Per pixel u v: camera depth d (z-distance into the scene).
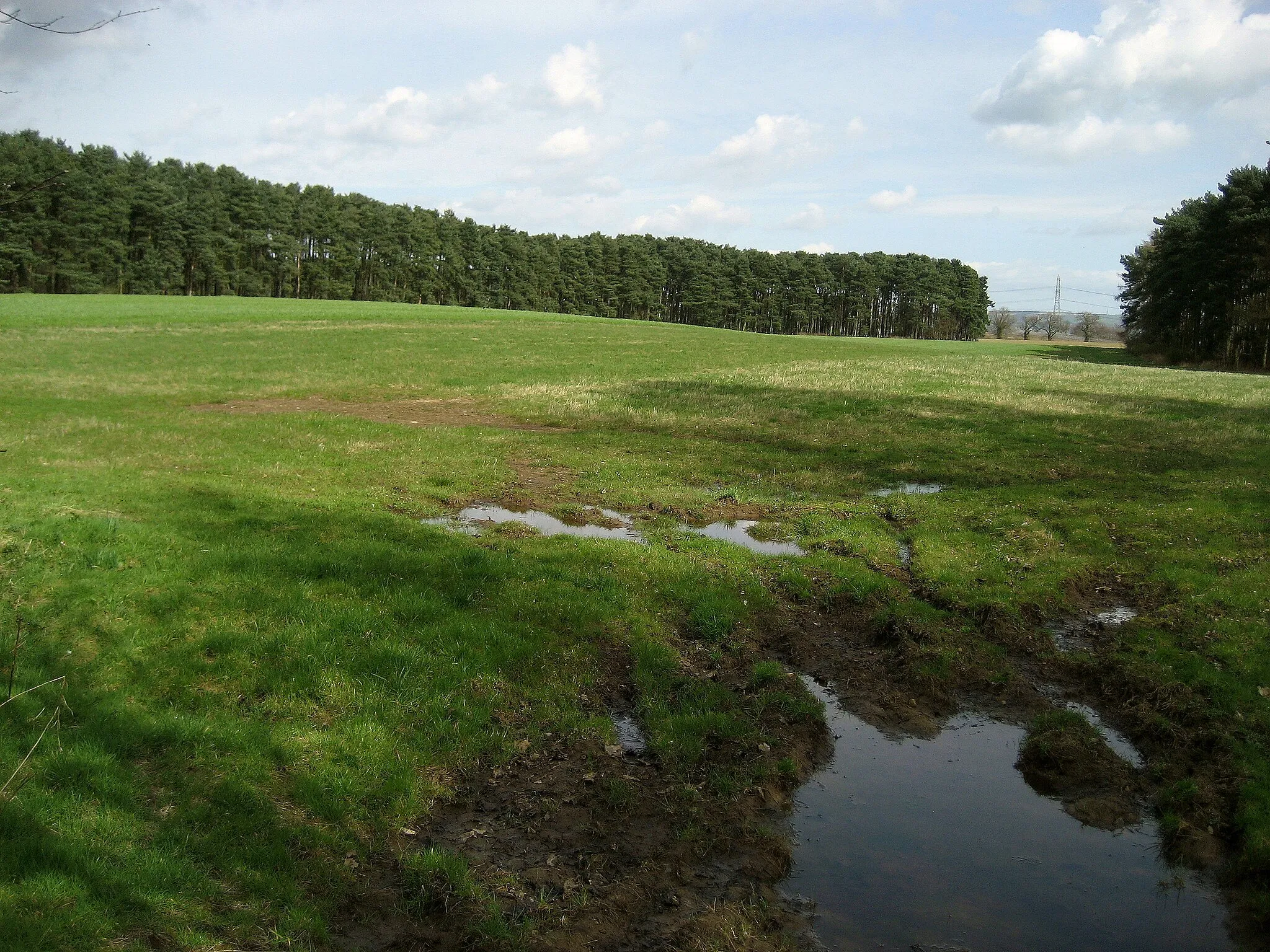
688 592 10.41
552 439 21.25
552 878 5.64
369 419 23.91
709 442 21.16
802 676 8.86
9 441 17.66
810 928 5.36
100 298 69.69
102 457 16.50
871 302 153.12
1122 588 11.26
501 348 46.69
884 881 5.84
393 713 7.29
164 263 92.25
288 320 58.75
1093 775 7.07
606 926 5.24
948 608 10.41
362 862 5.69
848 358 48.88
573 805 6.48
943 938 5.31
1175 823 6.34
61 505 11.94
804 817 6.56
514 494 15.62
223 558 10.16
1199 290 69.69
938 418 25.03
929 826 6.48
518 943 5.03
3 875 4.86
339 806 6.09
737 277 148.00
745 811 6.47
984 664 9.00
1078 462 18.86
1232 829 6.21
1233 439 21.95
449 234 130.88
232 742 6.63
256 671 7.77
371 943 5.05
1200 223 71.44
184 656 7.90
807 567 11.63
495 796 6.57
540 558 11.33
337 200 125.81
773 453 19.83
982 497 15.61
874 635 9.74
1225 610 9.90
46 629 8.05
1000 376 39.12
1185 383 37.78
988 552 12.30
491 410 26.11
